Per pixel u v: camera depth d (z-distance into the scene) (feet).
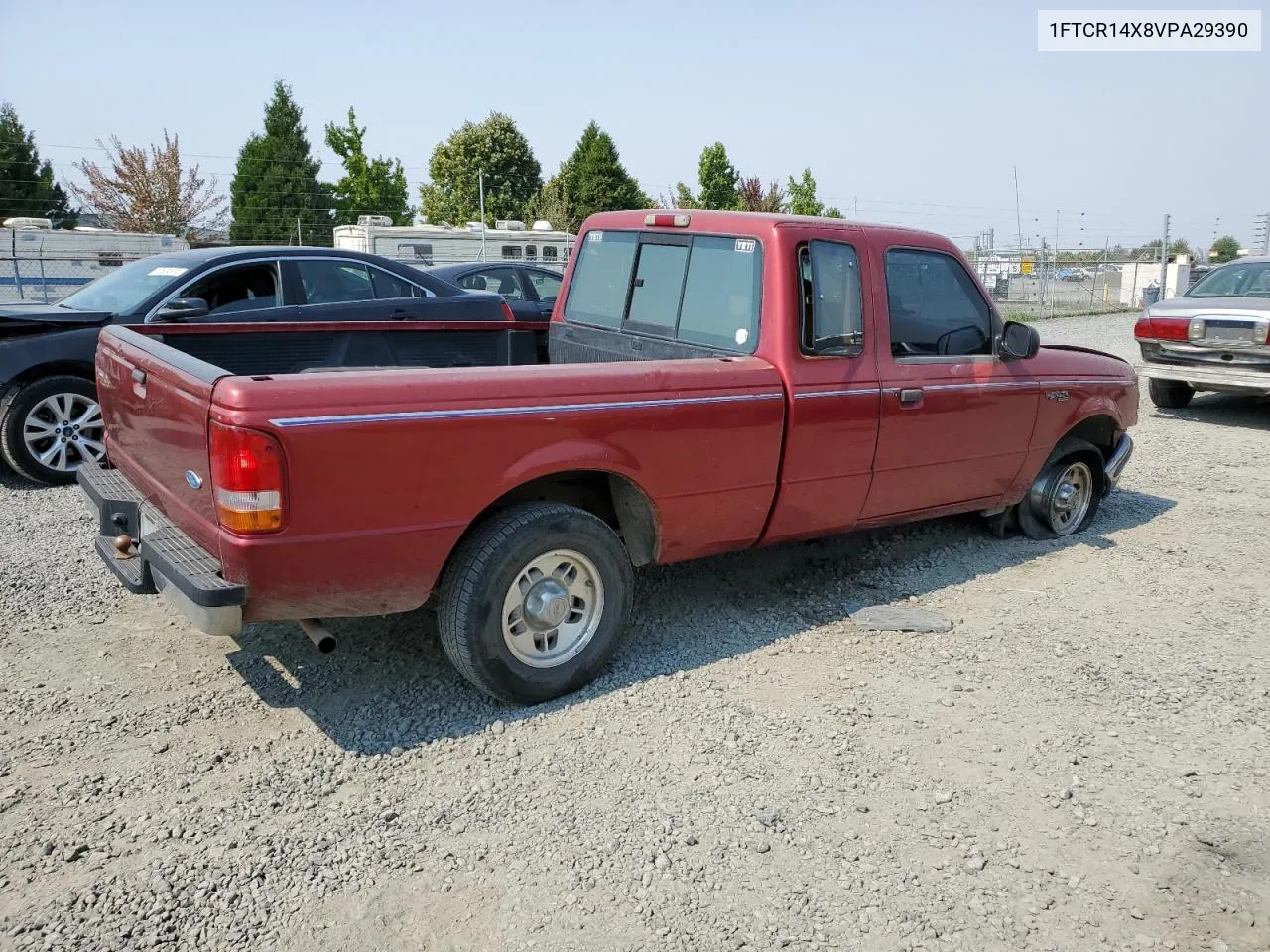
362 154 124.98
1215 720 12.82
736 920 8.84
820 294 14.52
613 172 149.18
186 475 11.14
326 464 10.40
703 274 15.34
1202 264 95.30
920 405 15.81
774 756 11.60
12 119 124.98
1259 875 9.70
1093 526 21.62
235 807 10.29
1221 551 19.95
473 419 11.31
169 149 120.26
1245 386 33.14
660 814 10.37
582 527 12.44
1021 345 16.80
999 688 13.53
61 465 22.82
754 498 14.19
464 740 11.78
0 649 13.84
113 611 15.29
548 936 8.58
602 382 12.39
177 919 8.63
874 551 19.21
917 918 8.93
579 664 12.85
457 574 11.79
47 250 65.72
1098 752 11.94
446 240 75.00
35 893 8.89
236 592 10.30
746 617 15.81
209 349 15.89
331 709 12.42
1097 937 8.76
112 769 10.94
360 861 9.50
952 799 10.82
